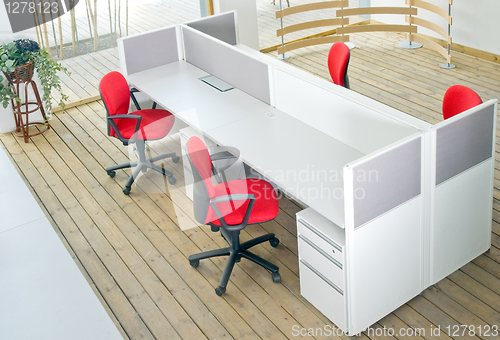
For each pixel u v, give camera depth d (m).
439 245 2.81
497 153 4.05
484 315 2.70
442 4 6.02
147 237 3.53
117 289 3.11
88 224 3.70
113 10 5.18
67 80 5.31
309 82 3.21
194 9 5.67
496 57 5.66
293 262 3.21
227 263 3.09
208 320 2.83
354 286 2.51
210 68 4.29
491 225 3.21
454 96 3.07
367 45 6.62
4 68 4.41
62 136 4.93
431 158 2.54
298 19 6.65
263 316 2.83
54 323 2.54
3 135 5.04
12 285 2.82
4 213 3.52
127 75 4.43
